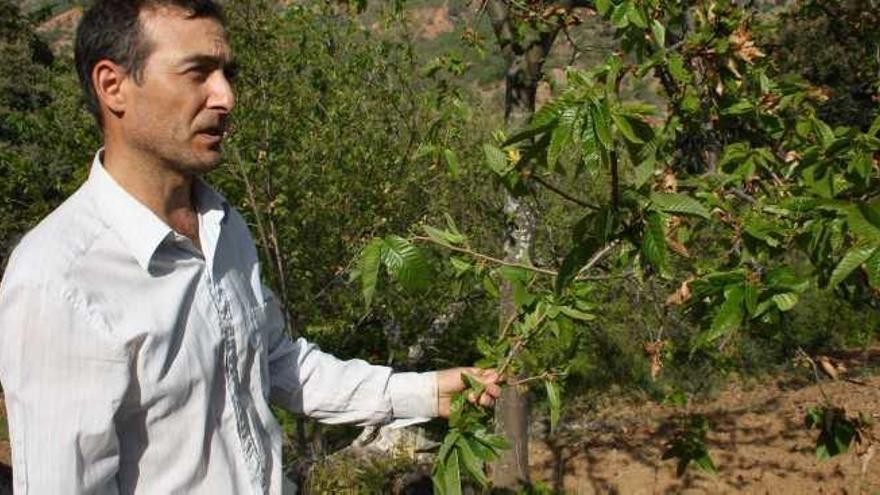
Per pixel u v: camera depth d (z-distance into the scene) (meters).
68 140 7.54
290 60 6.57
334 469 6.86
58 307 1.42
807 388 10.67
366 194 6.80
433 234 2.58
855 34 4.62
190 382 1.58
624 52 3.05
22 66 13.18
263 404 1.79
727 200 2.66
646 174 1.93
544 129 1.78
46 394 1.42
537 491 6.70
